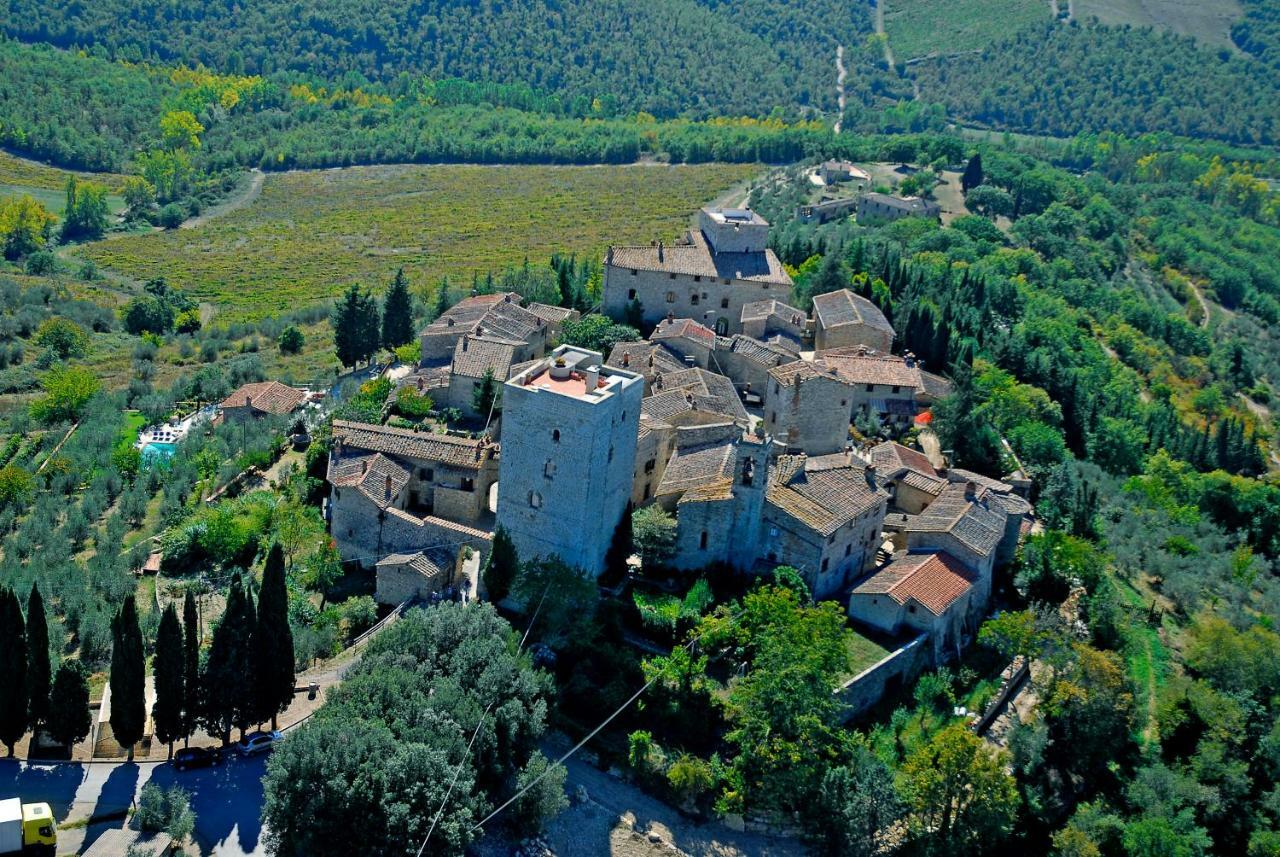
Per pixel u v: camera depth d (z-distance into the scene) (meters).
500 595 94.19
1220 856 90.56
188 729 78.50
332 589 99.25
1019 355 150.25
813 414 115.56
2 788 74.50
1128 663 101.94
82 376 144.12
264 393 136.75
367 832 70.12
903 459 112.31
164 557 101.88
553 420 92.38
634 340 135.12
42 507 111.31
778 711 80.50
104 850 69.94
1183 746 96.69
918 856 81.25
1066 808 89.81
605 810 80.88
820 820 79.62
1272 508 151.00
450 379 124.44
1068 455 133.50
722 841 80.31
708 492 96.38
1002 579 106.31
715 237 147.62
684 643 89.25
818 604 92.62
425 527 98.94
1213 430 190.50
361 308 152.88
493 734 76.94
